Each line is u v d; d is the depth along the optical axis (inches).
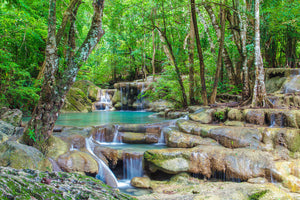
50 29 182.5
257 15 280.5
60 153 197.2
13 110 285.7
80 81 665.0
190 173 205.9
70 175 67.4
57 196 50.6
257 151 201.6
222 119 271.9
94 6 193.5
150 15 418.9
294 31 476.4
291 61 539.2
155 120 389.1
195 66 425.7
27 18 307.7
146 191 190.5
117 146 265.4
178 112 387.5
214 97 346.6
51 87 186.1
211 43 420.8
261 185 172.9
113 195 59.7
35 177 61.3
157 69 836.6
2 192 44.6
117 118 421.4
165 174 215.5
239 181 191.3
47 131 190.2
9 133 222.7
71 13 207.0
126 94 645.9
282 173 179.9
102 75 852.6
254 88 281.6
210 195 159.6
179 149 219.8
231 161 195.9
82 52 194.7
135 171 225.5
